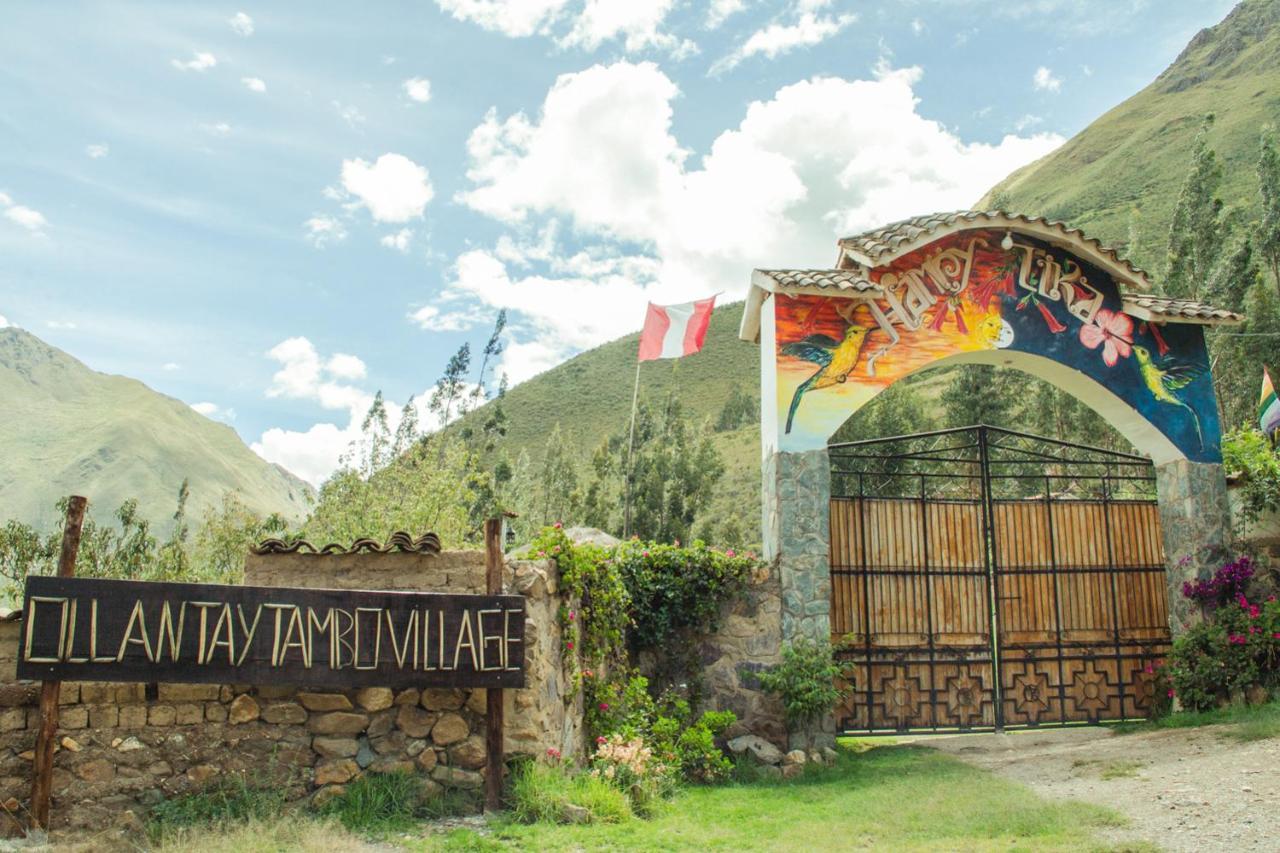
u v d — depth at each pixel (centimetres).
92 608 739
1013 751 1198
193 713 773
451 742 821
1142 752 1074
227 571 2172
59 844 684
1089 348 1398
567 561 994
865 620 1305
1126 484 2034
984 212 1332
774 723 1232
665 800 935
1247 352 2595
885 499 1342
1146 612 1376
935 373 5662
